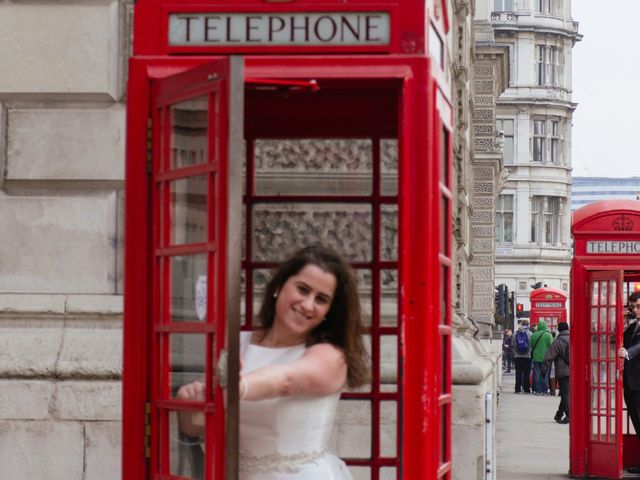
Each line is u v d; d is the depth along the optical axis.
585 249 15.38
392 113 6.98
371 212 7.08
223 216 5.51
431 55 6.30
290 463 5.72
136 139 6.11
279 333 5.90
